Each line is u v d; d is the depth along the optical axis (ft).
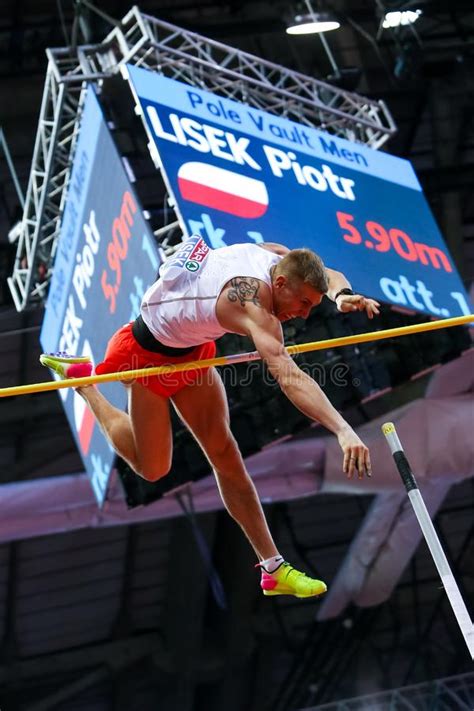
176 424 27.73
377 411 43.37
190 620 50.39
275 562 13.76
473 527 51.70
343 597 47.80
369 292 25.23
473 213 43.93
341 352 27.17
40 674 50.80
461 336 27.25
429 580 53.06
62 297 28.22
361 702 45.52
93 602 50.65
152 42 26.55
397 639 53.42
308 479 40.04
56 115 27.86
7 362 42.50
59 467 45.91
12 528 38.17
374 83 41.65
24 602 49.62
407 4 37.32
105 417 14.26
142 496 28.02
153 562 49.90
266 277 12.73
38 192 29.58
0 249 38.60
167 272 13.10
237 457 13.93
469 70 40.86
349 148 27.58
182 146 24.29
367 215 26.58
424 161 44.09
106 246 25.61
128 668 51.85
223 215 24.03
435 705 45.44
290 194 25.45
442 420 38.65
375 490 39.78
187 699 52.31
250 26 39.22
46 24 38.37
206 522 47.50
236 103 26.07
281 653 53.06
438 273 26.86
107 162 25.31
